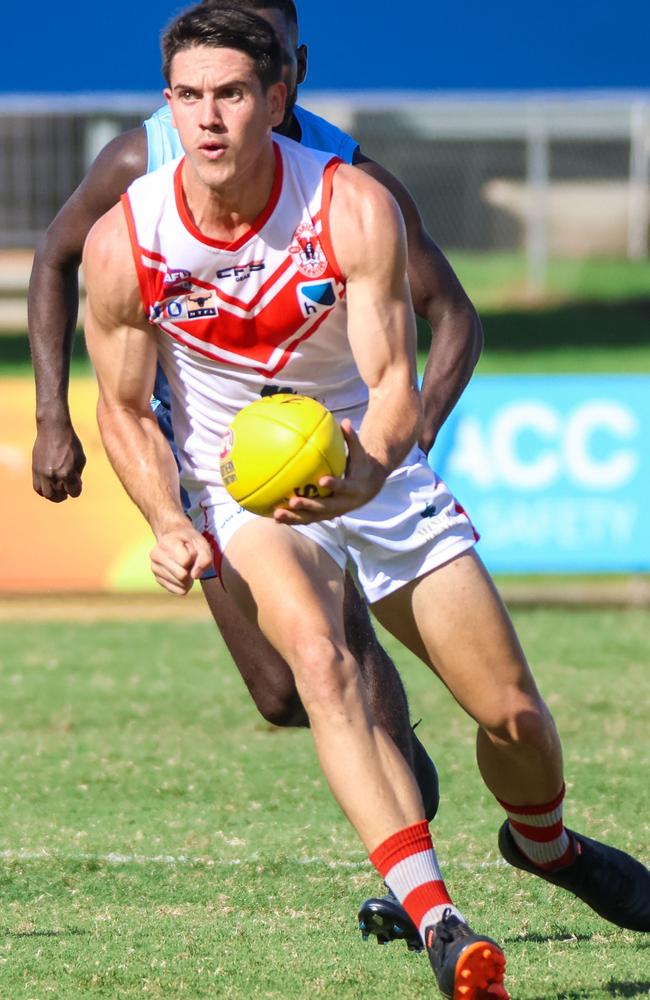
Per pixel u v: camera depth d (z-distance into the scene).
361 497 13.06
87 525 40.84
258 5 16.73
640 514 40.25
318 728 12.82
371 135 90.25
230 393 14.62
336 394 14.91
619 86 99.75
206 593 18.20
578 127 89.81
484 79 99.81
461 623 14.31
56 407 18.42
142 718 29.47
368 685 15.91
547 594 44.25
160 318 14.12
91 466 40.81
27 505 40.78
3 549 40.72
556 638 37.16
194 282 13.88
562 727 27.95
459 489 40.16
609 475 40.22
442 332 18.34
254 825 21.61
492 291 94.75
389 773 12.73
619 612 41.34
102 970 14.85
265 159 13.44
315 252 13.68
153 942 15.95
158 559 13.45
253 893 18.14
